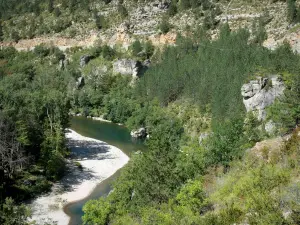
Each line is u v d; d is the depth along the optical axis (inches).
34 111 3129.9
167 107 4559.5
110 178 2790.4
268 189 1016.2
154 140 2004.2
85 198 2416.3
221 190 1353.3
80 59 6496.1
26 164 2632.9
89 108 5418.3
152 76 5221.5
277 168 1198.3
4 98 3083.2
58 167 2731.3
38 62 7022.6
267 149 1520.7
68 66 6638.8
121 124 4874.5
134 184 1705.2
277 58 3703.3
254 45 4648.1
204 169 1780.3
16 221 1395.2
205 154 1865.2
